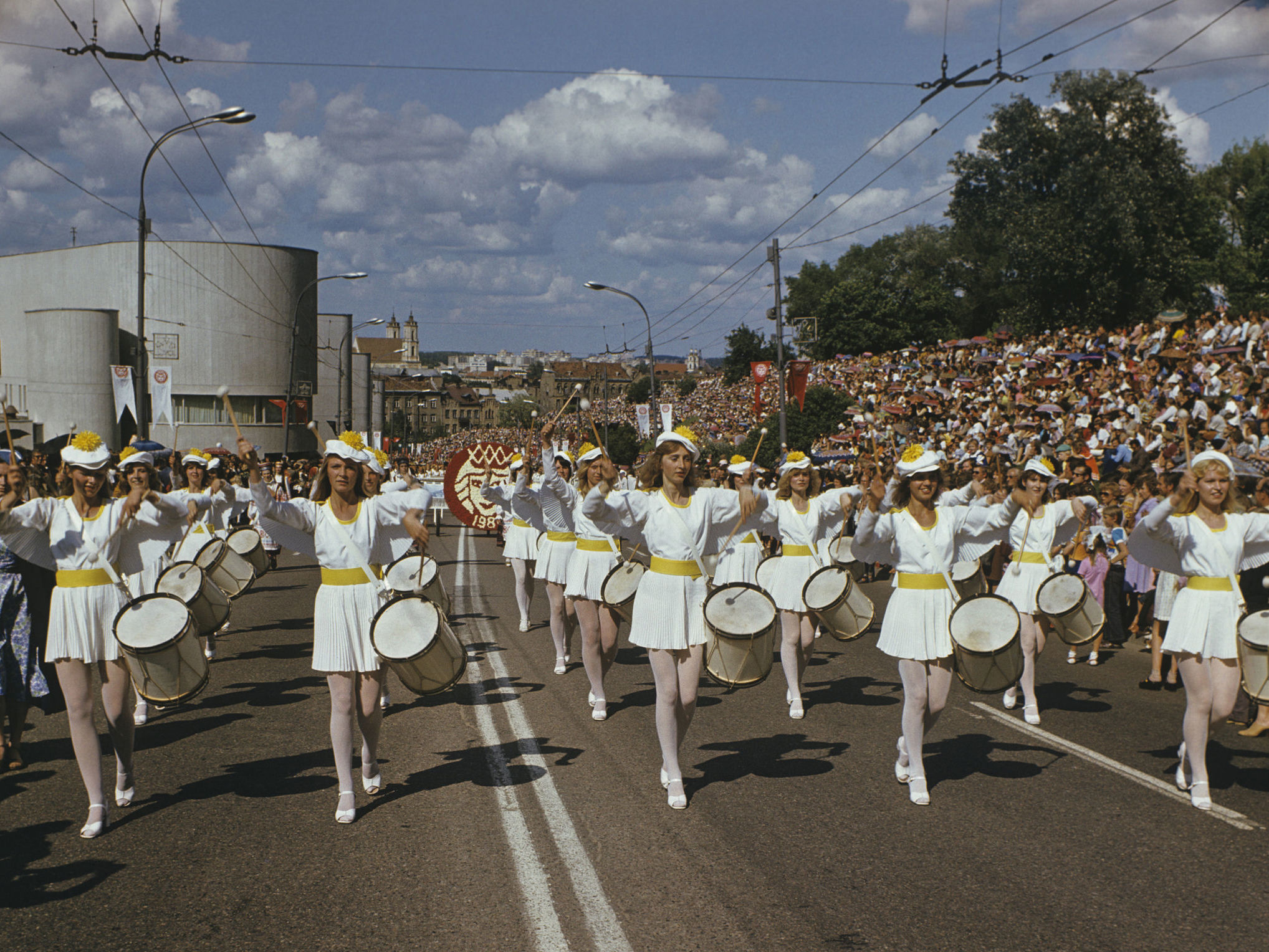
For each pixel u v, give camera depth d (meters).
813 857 5.12
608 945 4.17
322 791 6.20
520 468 9.77
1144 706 8.73
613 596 7.59
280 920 4.41
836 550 9.36
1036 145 54.19
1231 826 5.59
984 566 16.08
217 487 8.98
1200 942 4.20
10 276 68.31
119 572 5.92
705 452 36.56
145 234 22.22
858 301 79.12
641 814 5.76
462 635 12.12
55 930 4.32
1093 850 5.22
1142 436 19.33
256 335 63.91
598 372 176.25
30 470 7.36
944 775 6.57
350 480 5.68
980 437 26.70
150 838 5.39
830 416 37.16
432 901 4.60
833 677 9.97
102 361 60.16
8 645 6.68
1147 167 52.25
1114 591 11.94
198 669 5.93
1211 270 54.47
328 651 5.62
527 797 6.05
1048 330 52.12
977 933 4.28
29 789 6.28
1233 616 5.87
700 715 8.29
